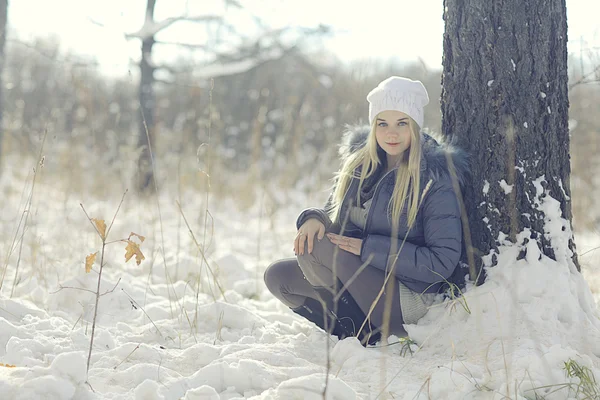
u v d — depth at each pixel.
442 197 2.95
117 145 8.95
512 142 3.03
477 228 3.12
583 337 2.66
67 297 3.59
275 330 3.25
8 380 2.21
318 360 2.87
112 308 3.59
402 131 2.99
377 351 2.83
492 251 3.07
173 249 5.43
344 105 10.63
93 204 7.39
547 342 2.69
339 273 3.00
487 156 3.09
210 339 3.14
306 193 8.75
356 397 2.30
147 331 3.15
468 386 2.36
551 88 3.09
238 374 2.47
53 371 2.24
